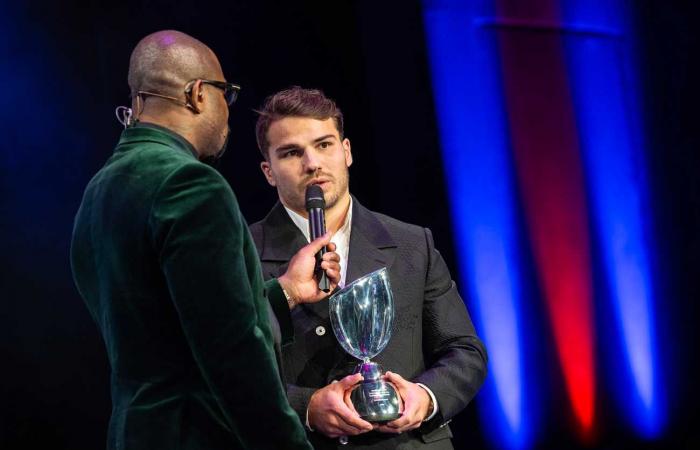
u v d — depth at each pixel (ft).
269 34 20.84
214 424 6.23
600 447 23.07
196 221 6.10
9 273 18.28
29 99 18.45
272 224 9.75
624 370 23.97
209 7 20.15
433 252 9.86
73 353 18.69
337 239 9.71
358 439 8.78
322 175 9.39
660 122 25.44
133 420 6.19
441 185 22.08
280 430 6.06
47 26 18.62
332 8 21.74
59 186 18.56
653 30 25.77
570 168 24.03
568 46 24.59
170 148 6.84
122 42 19.06
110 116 18.81
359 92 21.72
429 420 8.92
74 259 6.99
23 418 18.16
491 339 22.31
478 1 23.54
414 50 22.41
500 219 22.77
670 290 24.85
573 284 23.61
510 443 22.26
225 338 5.93
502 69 23.50
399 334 9.20
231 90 7.47
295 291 8.24
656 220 25.00
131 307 6.33
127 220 6.40
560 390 22.93
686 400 24.47
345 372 9.03
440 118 22.43
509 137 23.30
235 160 19.98
